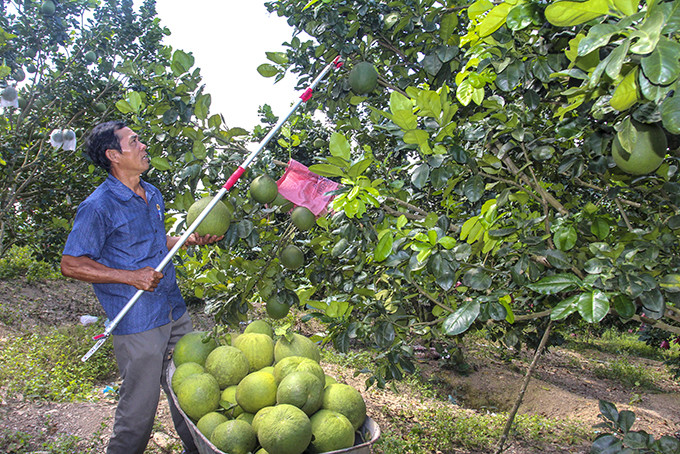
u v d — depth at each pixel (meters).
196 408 2.18
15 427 3.92
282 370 2.25
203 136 2.54
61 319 8.46
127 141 2.74
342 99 3.06
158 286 2.80
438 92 2.08
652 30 1.00
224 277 2.89
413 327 2.70
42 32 6.53
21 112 6.40
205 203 2.46
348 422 2.01
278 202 2.70
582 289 1.71
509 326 3.56
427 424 5.58
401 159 3.54
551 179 3.42
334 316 2.56
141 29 7.54
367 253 2.70
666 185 2.11
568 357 12.30
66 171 7.05
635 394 9.07
